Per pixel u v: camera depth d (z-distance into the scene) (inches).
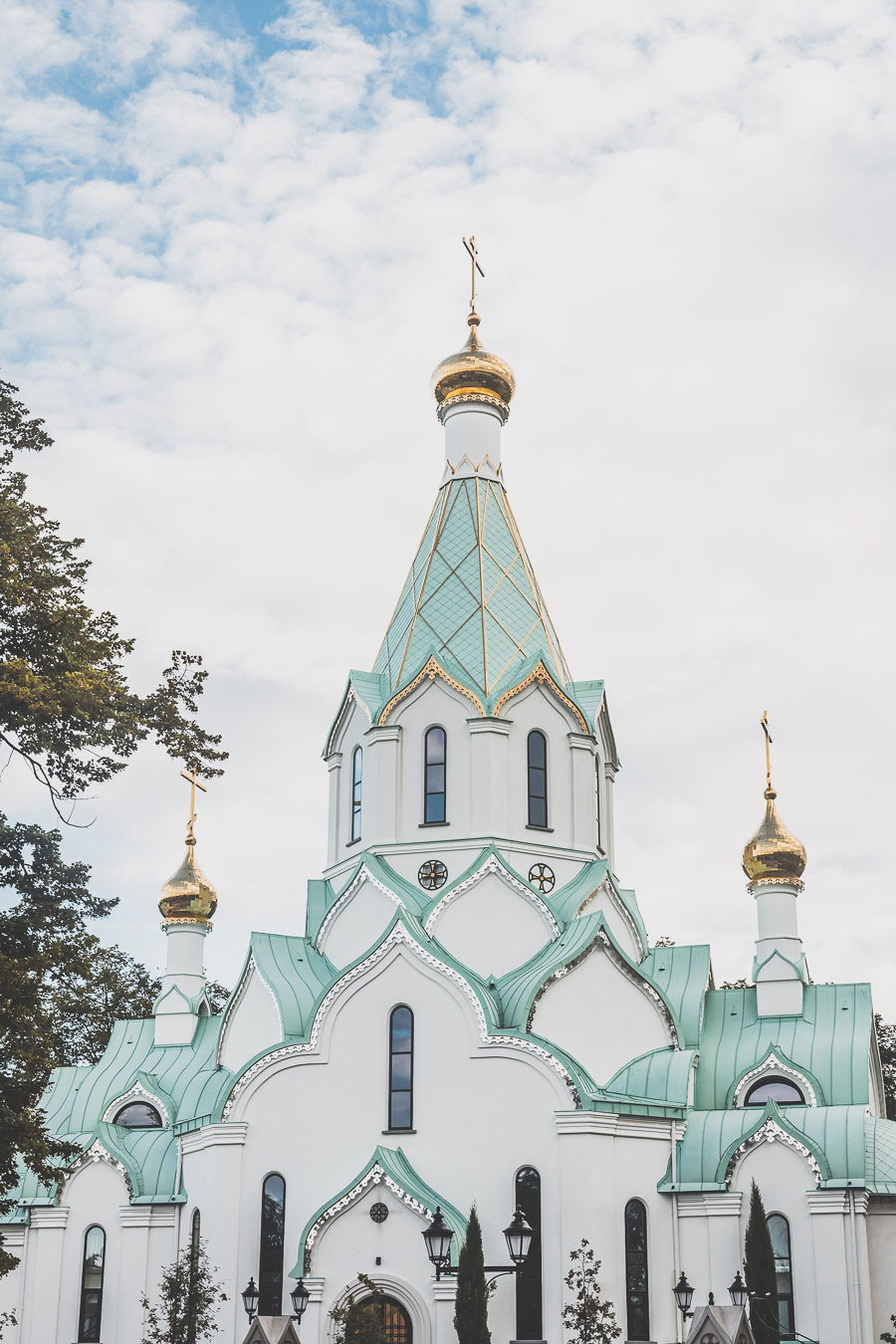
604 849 2017.7
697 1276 1644.9
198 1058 2086.6
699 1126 1721.2
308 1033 1754.4
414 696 1945.1
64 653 1472.7
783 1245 1649.9
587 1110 1627.7
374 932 1851.6
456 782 1903.3
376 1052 1723.7
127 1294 1839.3
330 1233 1628.9
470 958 1812.3
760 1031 1898.4
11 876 1486.2
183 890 2201.0
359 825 1967.3
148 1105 2028.8
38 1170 1385.3
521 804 1903.3
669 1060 1763.0
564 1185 1614.2
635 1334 1609.3
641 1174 1665.8
